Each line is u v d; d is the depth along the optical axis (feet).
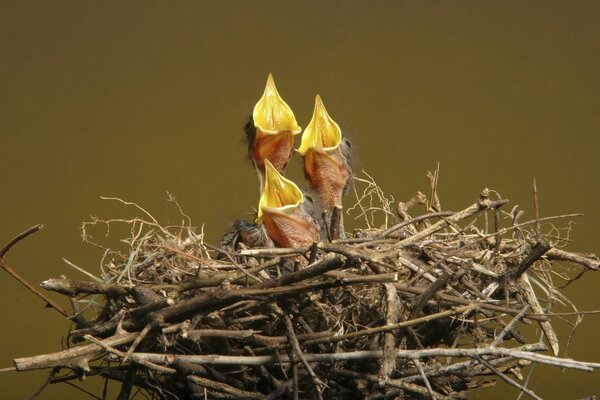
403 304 7.10
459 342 8.21
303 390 7.33
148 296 6.82
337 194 7.86
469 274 7.42
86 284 6.93
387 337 6.55
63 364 6.40
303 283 6.64
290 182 7.22
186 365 6.87
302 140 7.97
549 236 8.21
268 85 7.89
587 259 7.61
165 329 6.58
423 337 7.43
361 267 6.45
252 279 6.84
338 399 7.44
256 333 7.14
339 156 7.88
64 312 7.09
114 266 7.77
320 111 7.97
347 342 7.22
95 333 6.86
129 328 6.77
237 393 7.13
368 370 7.32
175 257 7.66
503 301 7.48
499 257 7.64
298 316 6.91
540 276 7.99
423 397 7.38
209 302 6.49
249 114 8.25
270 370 7.44
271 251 6.71
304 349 7.13
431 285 6.75
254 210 8.92
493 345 6.46
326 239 7.63
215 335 6.53
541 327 7.48
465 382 7.97
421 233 7.35
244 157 8.51
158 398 8.04
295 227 7.10
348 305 7.21
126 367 7.84
